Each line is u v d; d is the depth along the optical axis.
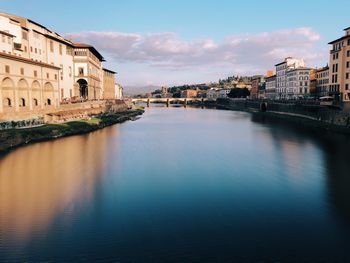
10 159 46.66
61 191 32.66
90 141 64.56
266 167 43.59
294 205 29.14
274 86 196.38
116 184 35.41
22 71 69.31
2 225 24.56
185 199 30.75
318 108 95.25
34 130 64.00
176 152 54.62
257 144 62.53
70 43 116.44
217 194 32.28
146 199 30.66
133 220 25.69
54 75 88.12
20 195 31.36
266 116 138.25
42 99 80.12
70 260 19.72
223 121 116.06
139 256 20.20
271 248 21.25
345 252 20.75
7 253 20.45
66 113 87.75
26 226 24.39
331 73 103.75
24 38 84.12
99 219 25.80
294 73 156.62
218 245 21.67
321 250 21.02
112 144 61.62
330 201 30.11
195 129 89.19
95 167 42.97
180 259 19.86
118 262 19.53
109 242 21.97
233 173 40.53
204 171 41.59
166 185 35.28
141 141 66.19
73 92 119.75
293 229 24.12
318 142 63.09
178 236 22.92
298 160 47.50
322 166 43.56
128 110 163.88
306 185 35.16
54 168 41.91
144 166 44.00
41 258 19.92
